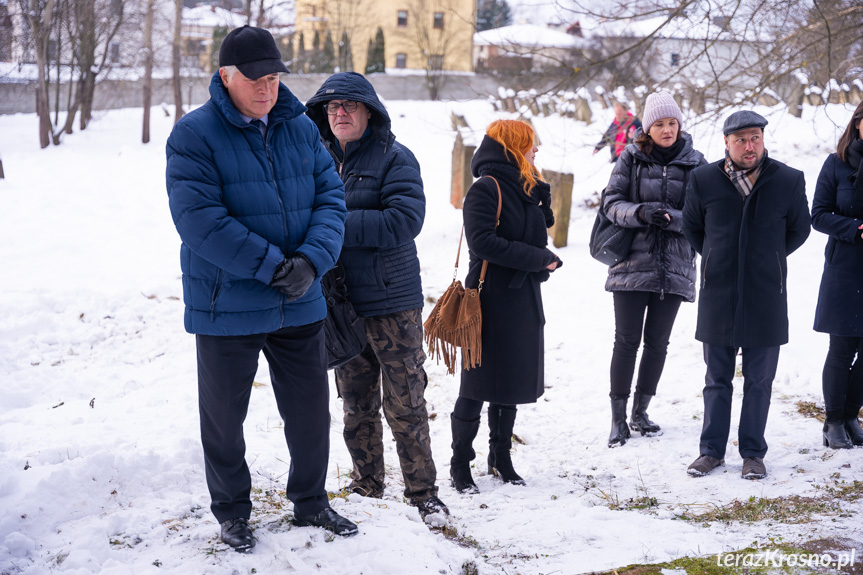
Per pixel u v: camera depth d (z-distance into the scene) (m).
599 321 7.29
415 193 3.47
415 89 39.06
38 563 2.72
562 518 3.56
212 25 36.69
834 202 4.49
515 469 4.55
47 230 10.12
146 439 4.24
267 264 2.55
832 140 13.09
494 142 3.99
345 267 3.46
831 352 4.45
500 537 3.38
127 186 14.73
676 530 3.29
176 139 2.56
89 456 3.48
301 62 39.72
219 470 2.78
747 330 4.10
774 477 4.03
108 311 7.14
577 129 16.20
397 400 3.55
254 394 5.44
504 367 4.00
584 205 11.56
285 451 4.36
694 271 4.83
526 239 3.98
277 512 3.14
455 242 10.16
